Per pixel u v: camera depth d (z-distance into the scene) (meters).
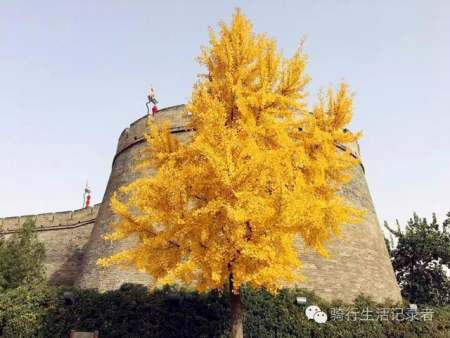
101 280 21.48
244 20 12.11
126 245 21.44
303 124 12.01
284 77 12.01
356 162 11.73
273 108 11.71
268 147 11.54
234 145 10.25
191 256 10.32
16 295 16.94
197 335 14.75
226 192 10.21
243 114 11.05
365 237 22.53
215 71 12.30
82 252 32.88
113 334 15.10
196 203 11.36
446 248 31.53
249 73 11.93
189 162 11.26
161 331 14.93
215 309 15.02
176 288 16.12
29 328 15.96
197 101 11.82
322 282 19.12
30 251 25.84
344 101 11.97
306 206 9.91
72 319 15.77
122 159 26.12
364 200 24.34
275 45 12.01
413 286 32.97
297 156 10.85
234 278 10.04
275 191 9.81
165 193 10.66
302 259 19.27
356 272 20.64
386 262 23.91
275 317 14.90
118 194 24.14
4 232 37.34
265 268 9.68
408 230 33.88
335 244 20.59
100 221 25.66
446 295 32.34
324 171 11.44
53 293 16.53
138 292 15.91
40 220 36.38
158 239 10.48
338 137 11.78
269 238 9.85
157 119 24.02
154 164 12.50
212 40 12.15
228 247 10.08
